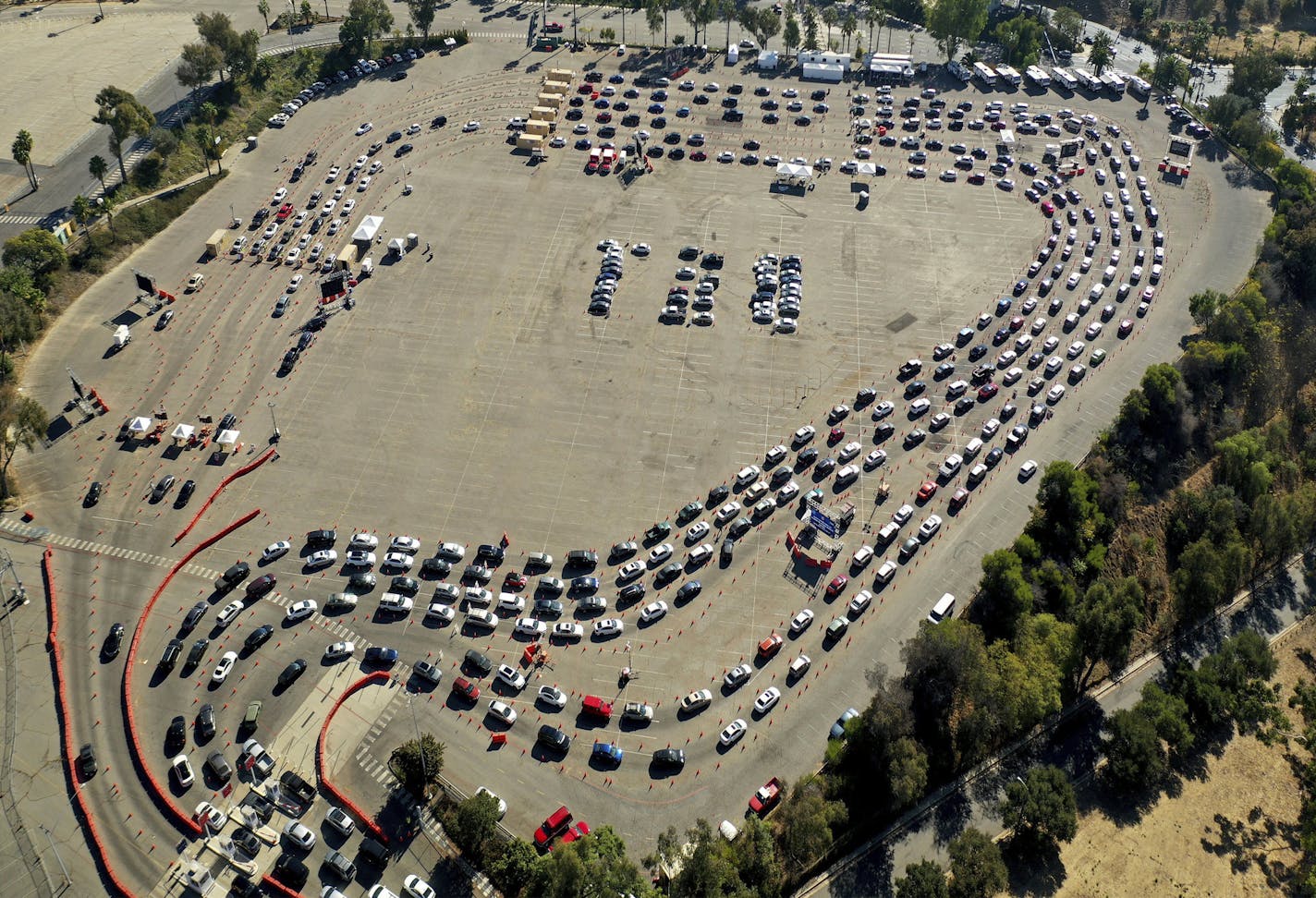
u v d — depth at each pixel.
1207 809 146.88
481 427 191.12
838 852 134.75
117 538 168.38
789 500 177.88
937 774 143.75
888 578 166.00
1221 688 155.62
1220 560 169.25
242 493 176.75
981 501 180.38
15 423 175.00
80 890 124.88
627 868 117.94
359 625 156.50
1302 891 136.38
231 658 149.12
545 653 152.50
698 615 160.00
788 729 146.00
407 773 132.00
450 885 125.81
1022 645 151.50
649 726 145.25
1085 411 198.50
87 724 142.00
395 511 174.50
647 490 179.50
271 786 134.75
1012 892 134.38
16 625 155.00
